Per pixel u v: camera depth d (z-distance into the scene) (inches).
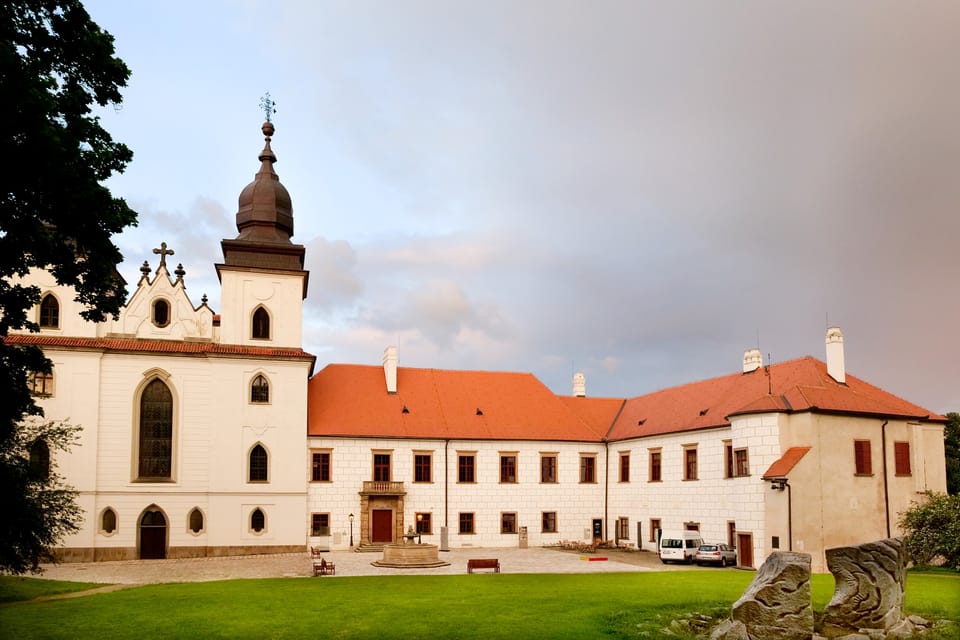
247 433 2223.2
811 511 1769.2
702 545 1927.9
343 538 2282.2
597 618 933.2
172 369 2190.0
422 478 2406.5
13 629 889.5
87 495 2064.5
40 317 2119.8
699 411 2231.8
